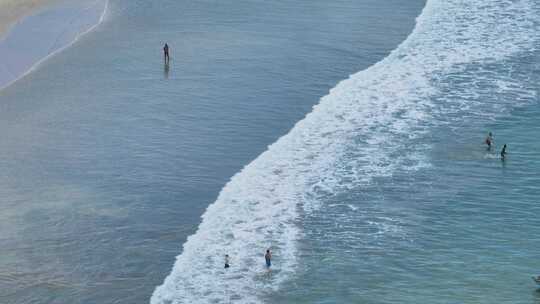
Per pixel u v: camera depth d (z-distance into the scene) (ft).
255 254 170.50
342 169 202.18
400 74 252.01
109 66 258.78
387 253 171.73
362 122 224.12
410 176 199.00
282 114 228.43
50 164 203.62
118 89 243.40
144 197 189.26
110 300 156.15
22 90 244.42
